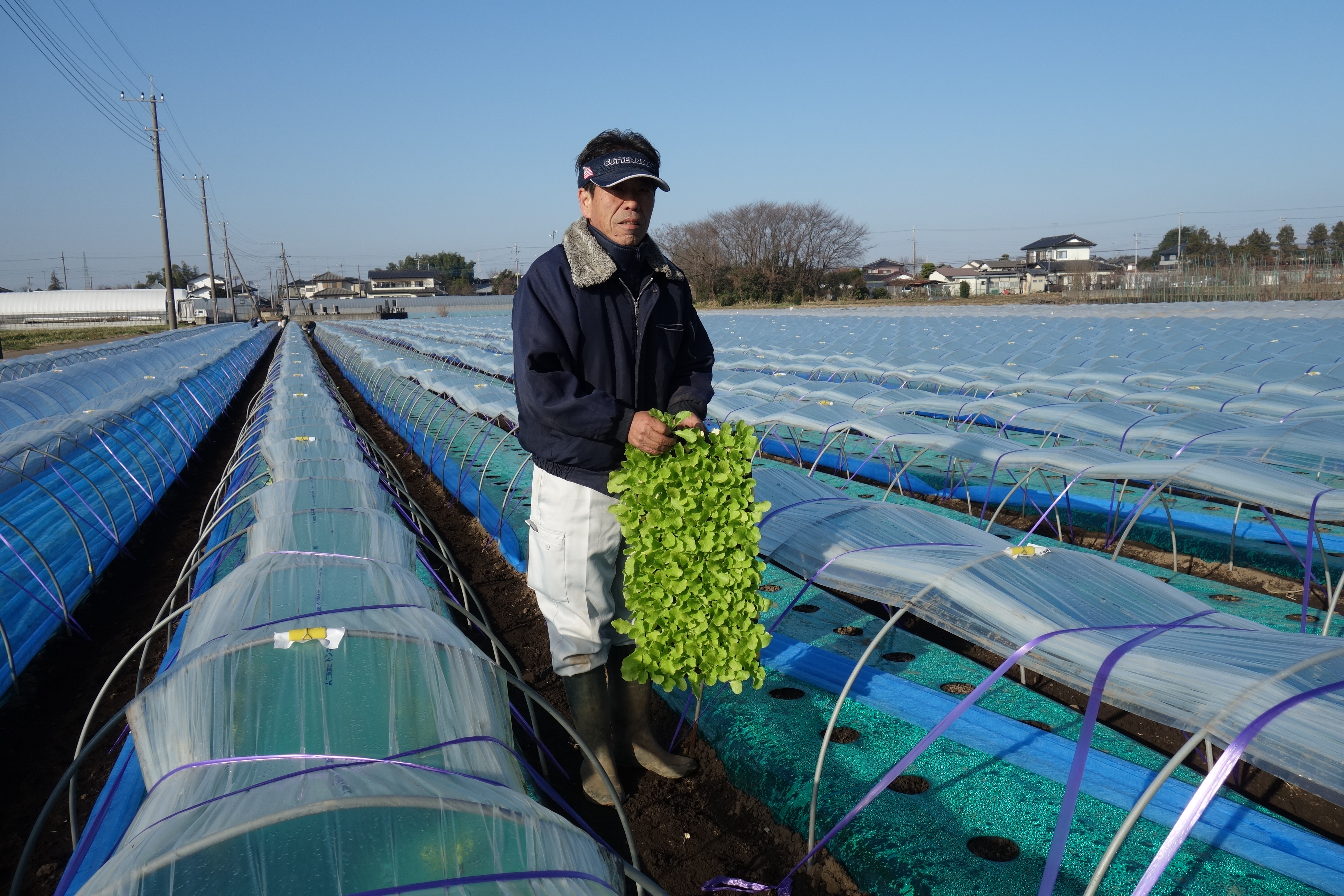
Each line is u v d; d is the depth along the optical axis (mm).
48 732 4617
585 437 2943
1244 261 45000
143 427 11398
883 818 3123
